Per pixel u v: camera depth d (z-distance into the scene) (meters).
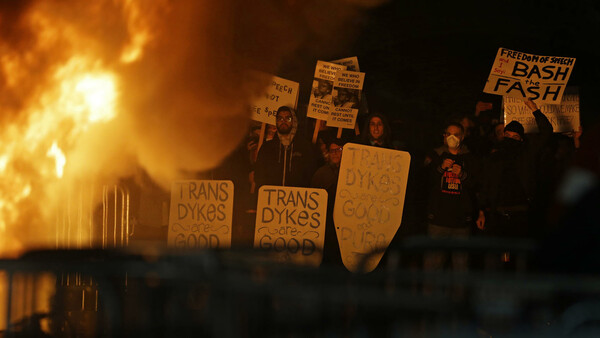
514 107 15.67
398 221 15.16
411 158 16.27
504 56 15.59
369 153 15.23
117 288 7.39
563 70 15.38
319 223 15.26
